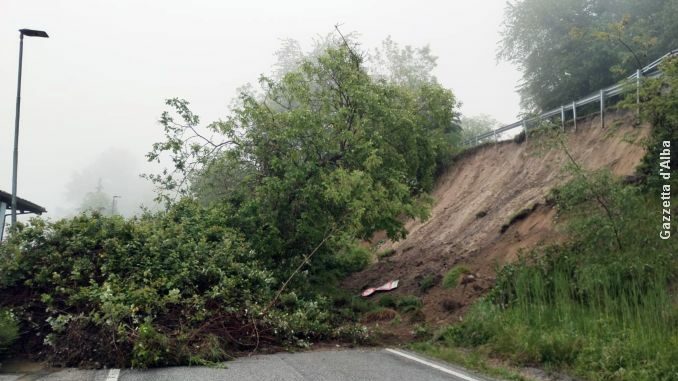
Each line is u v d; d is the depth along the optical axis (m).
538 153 13.00
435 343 10.91
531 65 26.14
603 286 9.27
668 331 7.86
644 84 11.30
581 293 9.66
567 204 10.91
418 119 16.97
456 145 26.61
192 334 9.10
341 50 15.62
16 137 17.16
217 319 9.97
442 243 18.91
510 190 18.69
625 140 12.44
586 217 10.50
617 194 10.02
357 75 15.60
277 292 12.09
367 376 7.71
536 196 16.39
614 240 9.98
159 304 9.33
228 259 11.58
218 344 9.17
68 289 9.37
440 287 14.67
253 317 10.31
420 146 17.72
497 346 9.45
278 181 14.09
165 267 10.63
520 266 11.74
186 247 11.23
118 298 9.07
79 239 10.41
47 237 10.34
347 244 16.67
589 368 7.71
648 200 10.70
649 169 11.34
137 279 10.07
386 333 12.25
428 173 18.33
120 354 8.40
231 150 15.27
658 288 8.46
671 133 10.82
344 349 10.57
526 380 7.67
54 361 8.48
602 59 22.02
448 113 17.67
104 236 10.71
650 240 9.70
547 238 13.22
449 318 12.56
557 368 8.15
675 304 8.45
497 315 10.40
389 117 15.64
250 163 15.54
